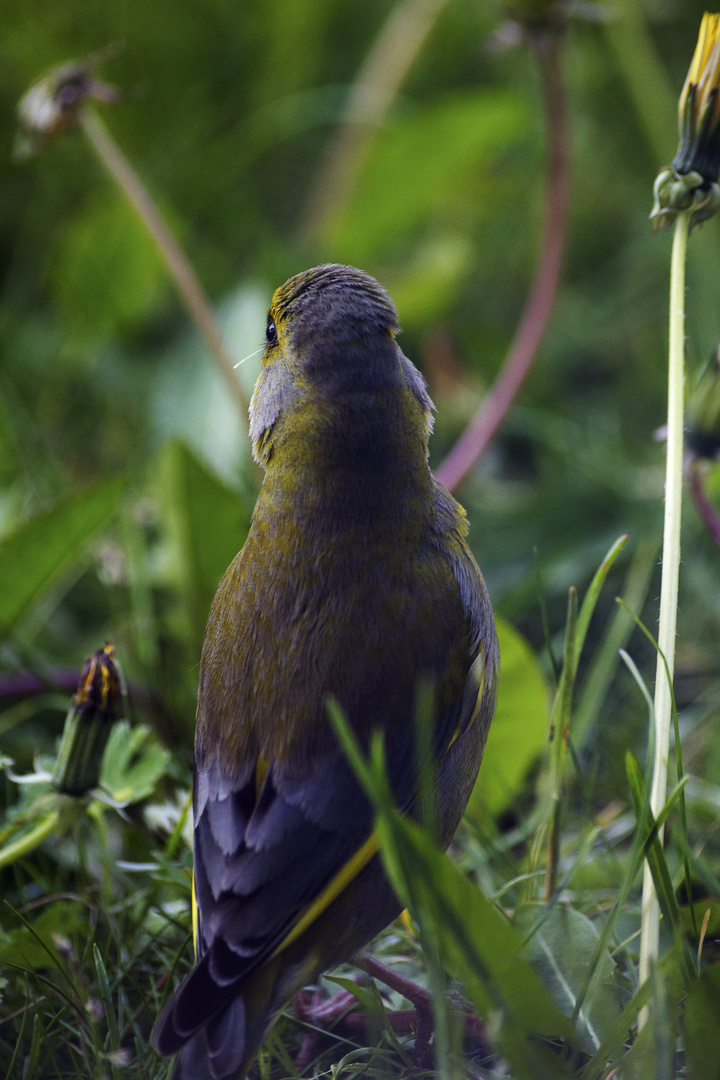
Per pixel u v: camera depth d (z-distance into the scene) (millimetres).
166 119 3768
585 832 2984
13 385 3221
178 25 3764
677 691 3055
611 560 2941
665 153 3342
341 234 3521
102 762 2951
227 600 2938
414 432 2936
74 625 3074
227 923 2904
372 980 2930
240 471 3090
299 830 2912
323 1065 2941
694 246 3318
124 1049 2936
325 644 2924
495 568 3098
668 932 2914
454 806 2939
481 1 3910
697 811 2994
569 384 3414
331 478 2930
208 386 3119
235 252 3732
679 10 3881
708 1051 2898
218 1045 2896
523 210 3840
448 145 3357
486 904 2889
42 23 3666
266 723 2920
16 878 2977
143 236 3207
